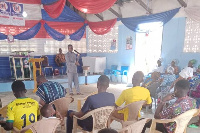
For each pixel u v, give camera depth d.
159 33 7.77
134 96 2.71
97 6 5.23
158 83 4.66
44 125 1.97
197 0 6.03
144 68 8.24
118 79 9.13
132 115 2.74
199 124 3.76
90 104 2.40
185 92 2.27
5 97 6.07
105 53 9.89
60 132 3.35
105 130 1.23
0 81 7.30
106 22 8.77
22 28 8.20
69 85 6.36
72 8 9.73
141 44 8.37
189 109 2.25
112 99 2.52
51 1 6.89
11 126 2.06
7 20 7.69
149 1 7.47
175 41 6.93
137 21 7.70
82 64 10.48
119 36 9.15
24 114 2.10
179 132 2.31
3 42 8.27
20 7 7.96
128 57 8.82
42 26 9.02
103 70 9.79
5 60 8.36
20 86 2.17
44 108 2.16
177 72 6.50
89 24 9.62
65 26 9.30
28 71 7.92
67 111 2.97
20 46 8.70
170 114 2.30
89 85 8.22
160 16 6.92
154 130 2.35
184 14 6.52
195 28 6.30
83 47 10.55
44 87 2.88
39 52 9.19
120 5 8.53
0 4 7.44
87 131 2.57
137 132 2.04
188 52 6.55
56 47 9.67
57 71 9.33
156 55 7.96
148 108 4.88
